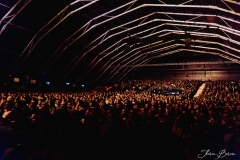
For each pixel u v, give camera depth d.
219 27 30.75
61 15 24.55
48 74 34.31
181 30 36.00
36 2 21.27
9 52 25.84
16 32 23.88
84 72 41.38
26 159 2.94
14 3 20.27
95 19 28.05
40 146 4.64
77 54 34.81
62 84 38.81
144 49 44.84
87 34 30.89
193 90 39.25
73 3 23.05
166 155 5.05
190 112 9.41
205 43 42.47
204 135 5.33
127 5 26.39
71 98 17.28
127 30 33.72
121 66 48.44
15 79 29.56
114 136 5.37
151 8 28.66
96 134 5.92
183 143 5.20
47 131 5.39
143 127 6.20
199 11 27.17
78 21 27.09
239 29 28.56
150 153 5.10
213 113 8.17
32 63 30.06
